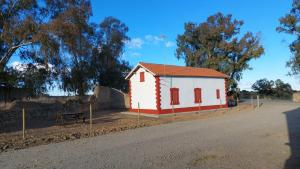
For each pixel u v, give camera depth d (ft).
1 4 96.02
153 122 70.44
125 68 176.55
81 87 149.38
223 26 165.27
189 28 178.70
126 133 52.85
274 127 56.18
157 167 28.53
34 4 100.42
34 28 92.07
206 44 175.11
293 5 160.66
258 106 117.91
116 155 34.04
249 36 158.20
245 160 31.04
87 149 38.14
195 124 64.13
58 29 91.81
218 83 115.14
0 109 85.40
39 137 49.65
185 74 101.86
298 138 44.04
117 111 113.50
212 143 40.37
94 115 95.91
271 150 35.94
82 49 131.23
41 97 120.98
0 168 29.60
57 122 73.97
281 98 208.64
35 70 115.44
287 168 28.12
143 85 100.22
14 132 58.18
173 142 41.70
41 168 29.09
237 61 163.22
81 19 100.63
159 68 100.99
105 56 164.76
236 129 54.03
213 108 111.24
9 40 93.76
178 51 185.88
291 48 165.78
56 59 116.06
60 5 107.34
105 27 169.68
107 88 135.13
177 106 98.37
